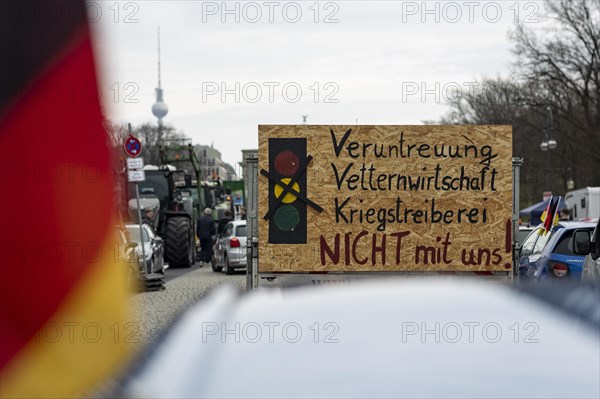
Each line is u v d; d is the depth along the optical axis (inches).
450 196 614.2
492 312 100.7
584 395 80.4
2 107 140.5
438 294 107.3
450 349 90.4
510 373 84.7
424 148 614.2
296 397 80.9
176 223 1443.2
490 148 613.3
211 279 1143.6
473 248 615.5
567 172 3058.6
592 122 2475.4
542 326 96.4
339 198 612.7
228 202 2326.5
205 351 94.0
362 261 614.5
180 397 82.4
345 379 84.0
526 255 717.9
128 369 92.5
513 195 614.2
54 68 141.4
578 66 2449.6
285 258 615.2
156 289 916.0
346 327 97.4
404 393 80.7
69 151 144.4
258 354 91.7
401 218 614.5
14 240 139.8
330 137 612.1
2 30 137.9
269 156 613.9
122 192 922.1
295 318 101.7
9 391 133.1
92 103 144.2
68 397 127.5
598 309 100.6
